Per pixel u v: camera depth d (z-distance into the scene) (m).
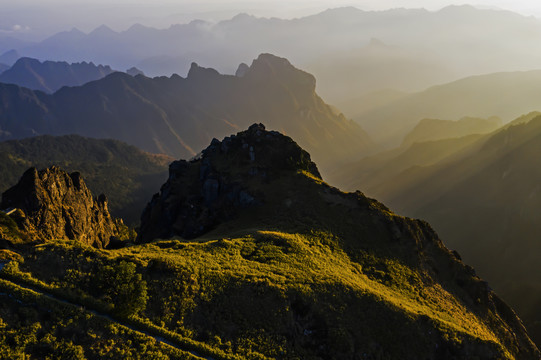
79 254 57.19
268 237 83.06
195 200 117.88
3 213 82.25
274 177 118.50
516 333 93.69
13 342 42.12
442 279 95.62
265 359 50.84
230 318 55.31
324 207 103.12
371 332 61.53
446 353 63.03
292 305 60.38
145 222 133.00
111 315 49.56
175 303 53.78
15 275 49.59
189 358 46.78
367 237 94.81
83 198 119.44
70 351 43.28
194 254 69.81
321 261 77.88
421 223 108.75
